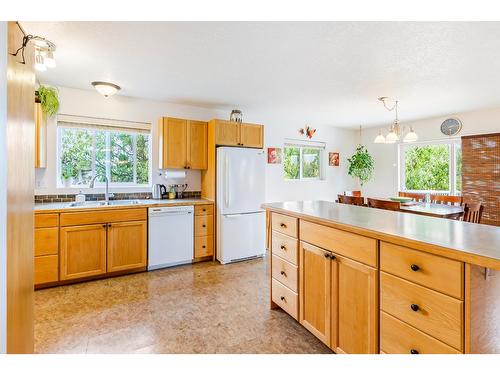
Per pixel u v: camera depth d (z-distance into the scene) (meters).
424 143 5.18
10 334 1.08
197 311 2.35
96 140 3.67
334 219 1.71
